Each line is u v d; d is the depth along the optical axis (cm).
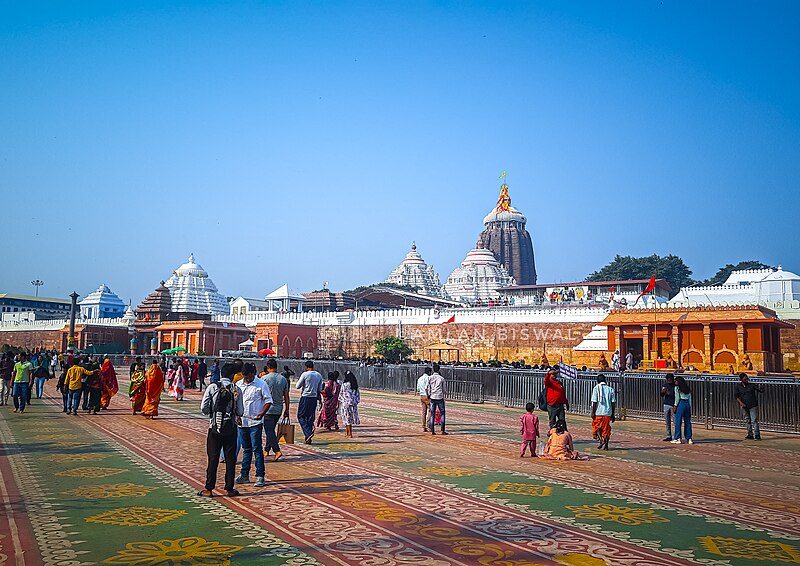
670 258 12156
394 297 9212
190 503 878
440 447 1476
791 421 1870
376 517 812
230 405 939
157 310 8306
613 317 3881
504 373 2823
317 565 624
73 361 2233
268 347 6519
